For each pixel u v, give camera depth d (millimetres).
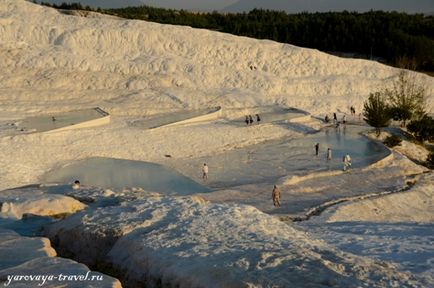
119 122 44031
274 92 60062
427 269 12383
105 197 18312
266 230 12953
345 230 19094
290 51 67938
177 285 9797
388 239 16547
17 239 11664
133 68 59250
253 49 66688
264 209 25062
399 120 51375
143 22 67750
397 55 93688
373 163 34906
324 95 61875
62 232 12992
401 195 27859
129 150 38031
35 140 36812
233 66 64750
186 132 42688
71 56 58625
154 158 37156
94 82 55000
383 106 47750
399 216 25594
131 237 12023
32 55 57812
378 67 69688
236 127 45469
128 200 17078
